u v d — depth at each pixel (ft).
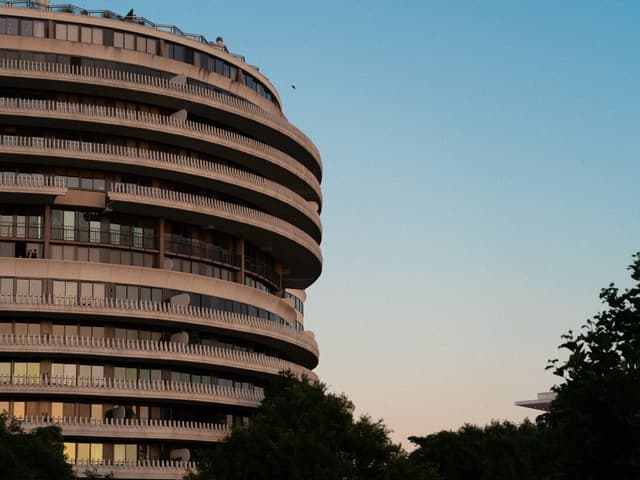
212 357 294.05
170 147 310.45
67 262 283.38
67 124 291.99
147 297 292.40
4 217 286.05
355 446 240.53
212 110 314.55
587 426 130.21
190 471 254.27
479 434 334.65
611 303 134.82
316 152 356.18
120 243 295.28
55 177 287.69
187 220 305.94
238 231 317.01
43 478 200.85
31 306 274.36
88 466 265.34
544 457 138.92
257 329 308.60
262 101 339.77
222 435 289.33
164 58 311.06
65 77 290.15
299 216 340.39
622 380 127.95
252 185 316.81
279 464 230.07
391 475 235.81
